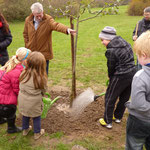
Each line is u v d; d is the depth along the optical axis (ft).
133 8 63.36
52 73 18.35
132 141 6.39
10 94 8.79
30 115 8.66
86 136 9.51
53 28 11.62
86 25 53.11
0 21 12.98
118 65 8.85
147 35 5.33
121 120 10.94
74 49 10.47
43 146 8.89
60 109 11.77
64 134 9.64
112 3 9.27
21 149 8.71
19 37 39.09
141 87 5.29
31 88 8.24
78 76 17.54
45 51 12.69
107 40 8.93
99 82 16.20
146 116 5.70
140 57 5.46
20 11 61.72
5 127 10.28
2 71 8.73
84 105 11.40
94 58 23.40
